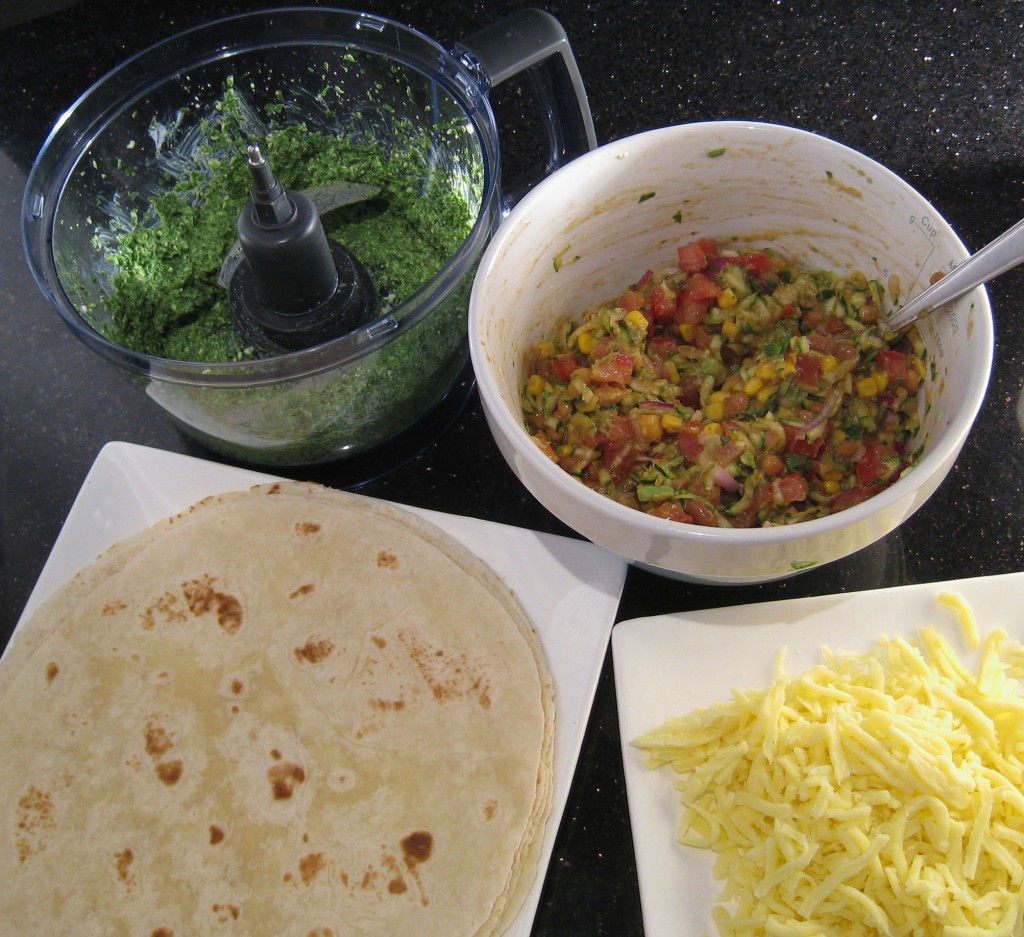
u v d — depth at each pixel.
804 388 0.45
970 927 0.39
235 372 0.43
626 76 0.61
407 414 0.51
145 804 0.44
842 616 0.46
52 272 0.46
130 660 0.47
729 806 0.42
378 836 0.43
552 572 0.48
